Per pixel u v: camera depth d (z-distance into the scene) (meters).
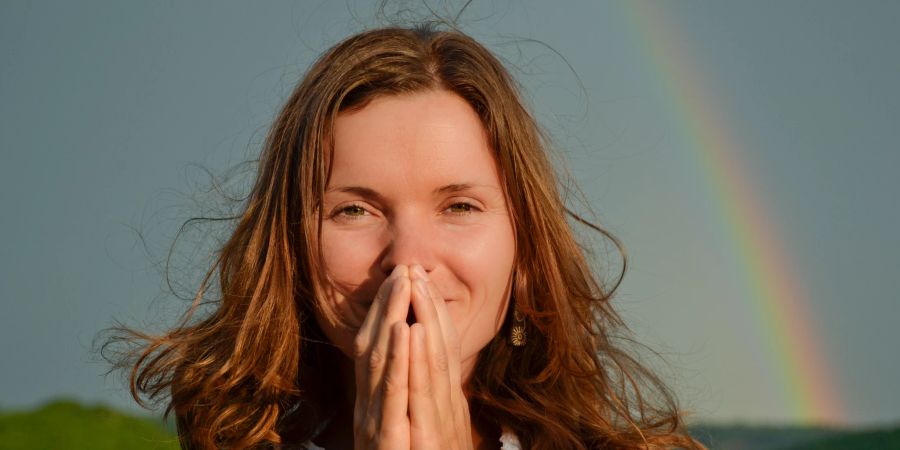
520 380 1.04
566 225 1.04
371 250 0.92
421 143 0.92
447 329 0.91
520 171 0.98
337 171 0.93
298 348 1.01
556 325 1.03
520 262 1.00
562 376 1.05
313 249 0.95
